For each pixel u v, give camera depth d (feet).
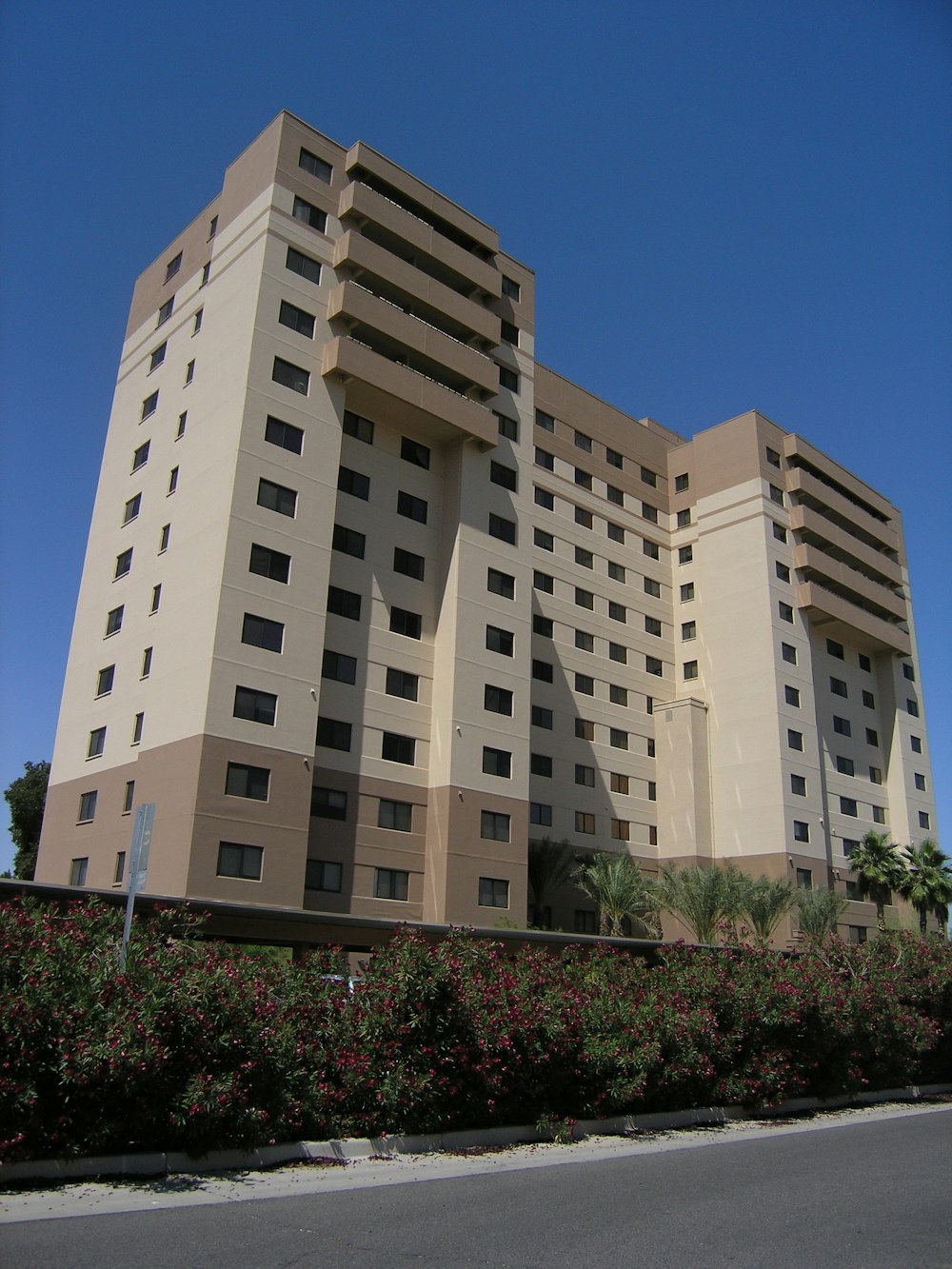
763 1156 43.52
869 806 197.98
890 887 188.96
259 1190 31.17
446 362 141.38
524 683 142.20
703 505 198.49
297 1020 40.11
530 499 152.15
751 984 58.95
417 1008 41.19
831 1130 54.19
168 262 152.46
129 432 147.54
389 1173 35.45
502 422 152.15
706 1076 52.60
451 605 137.08
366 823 124.16
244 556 116.16
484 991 43.37
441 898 124.77
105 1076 31.04
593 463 189.16
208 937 91.04
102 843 119.96
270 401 123.44
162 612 123.13
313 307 131.75
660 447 206.49
